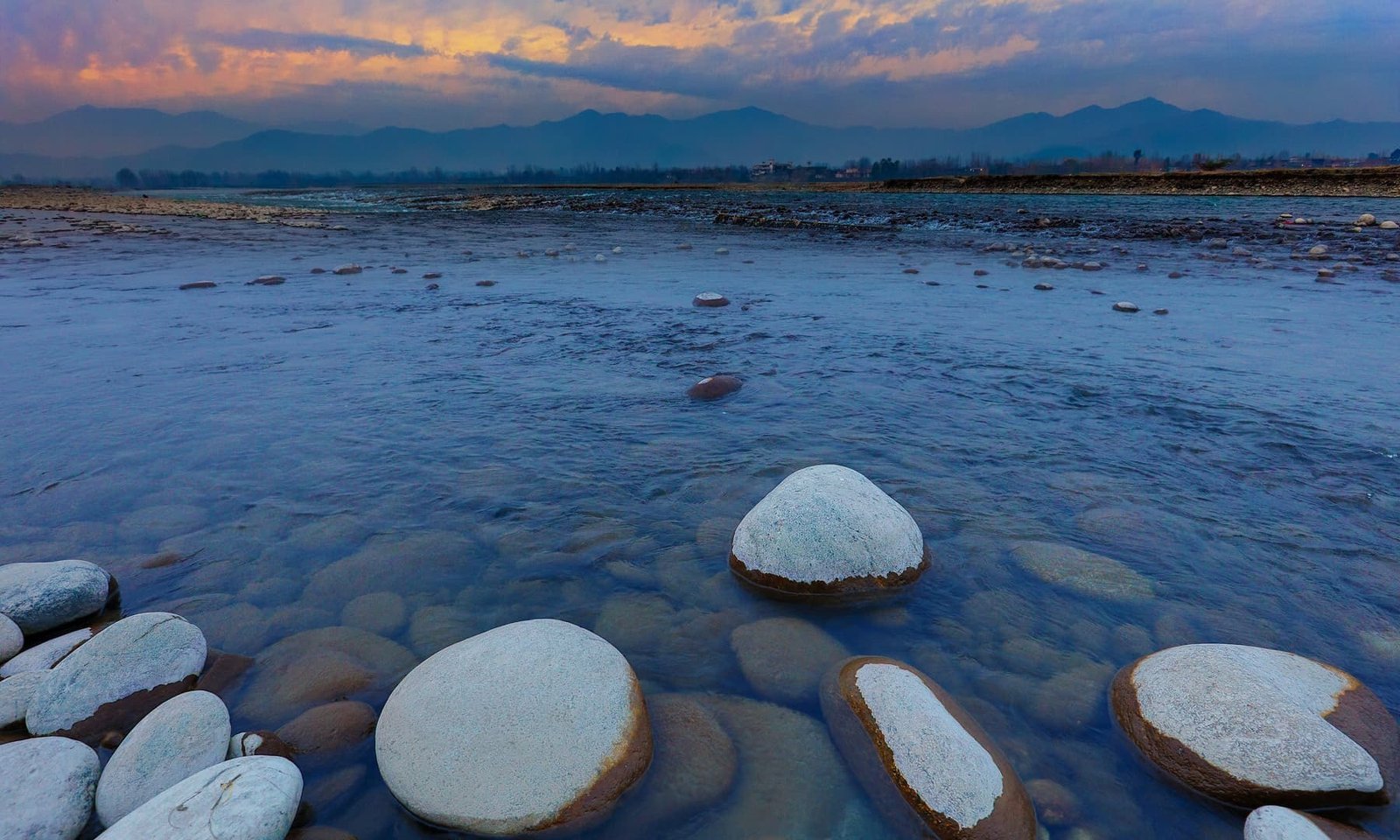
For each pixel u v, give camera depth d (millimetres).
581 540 4316
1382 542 4176
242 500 4840
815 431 6039
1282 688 2783
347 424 6270
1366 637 3352
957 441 5801
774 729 2865
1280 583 3795
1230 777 2521
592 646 3008
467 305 11789
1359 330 9367
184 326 10312
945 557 4098
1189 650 3018
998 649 3346
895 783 2527
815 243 21625
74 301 12266
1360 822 2418
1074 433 5934
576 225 29781
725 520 4566
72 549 4238
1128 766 2693
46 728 2824
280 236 24531
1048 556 4031
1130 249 18469
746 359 8344
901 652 3348
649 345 9055
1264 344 8711
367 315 11039
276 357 8539
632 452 5637
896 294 12680
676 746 2770
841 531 3818
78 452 5660
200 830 2131
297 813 2465
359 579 3922
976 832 2316
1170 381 7281
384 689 3109
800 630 3469
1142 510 4574
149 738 2586
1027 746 2779
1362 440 5645
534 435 5984
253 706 2996
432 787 2490
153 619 3193
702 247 20891
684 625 3553
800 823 2449
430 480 5145
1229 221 24781
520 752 2549
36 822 2324
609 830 2445
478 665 2854
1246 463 5289
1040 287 12992
